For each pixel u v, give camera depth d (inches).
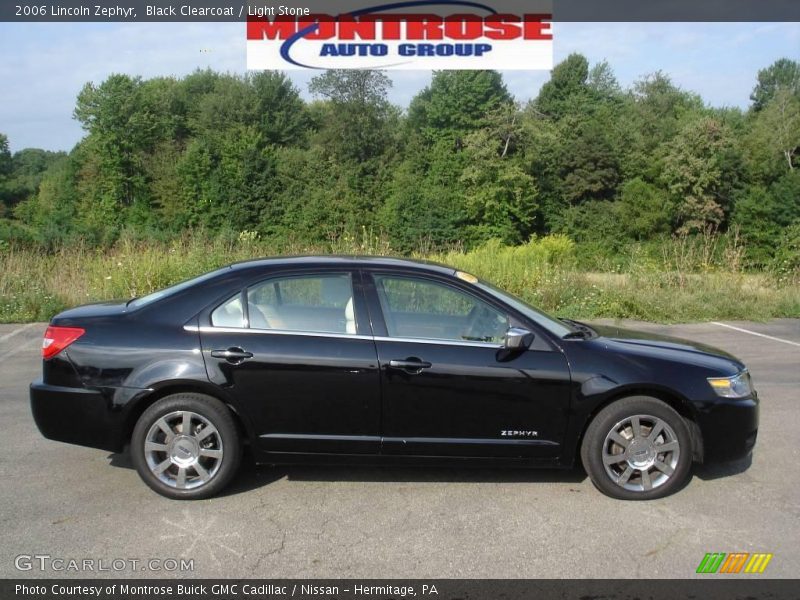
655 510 169.5
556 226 2448.3
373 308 176.1
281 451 172.9
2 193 3174.2
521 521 162.2
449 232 2258.9
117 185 2674.7
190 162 2591.0
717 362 183.0
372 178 2518.5
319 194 2393.0
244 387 169.6
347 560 143.1
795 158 2303.2
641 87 2950.3
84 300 471.2
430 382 170.6
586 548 149.6
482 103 2534.5
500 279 556.4
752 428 180.9
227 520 160.6
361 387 170.6
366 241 645.3
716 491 181.9
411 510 167.6
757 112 2849.4
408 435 172.9
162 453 172.1
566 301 519.2
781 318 508.7
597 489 181.9
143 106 2765.7
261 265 183.3
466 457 174.4
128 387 169.3
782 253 645.9
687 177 2246.6
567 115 2716.5
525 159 2347.4
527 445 174.1
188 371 169.0
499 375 171.5
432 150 2532.0
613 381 172.9
